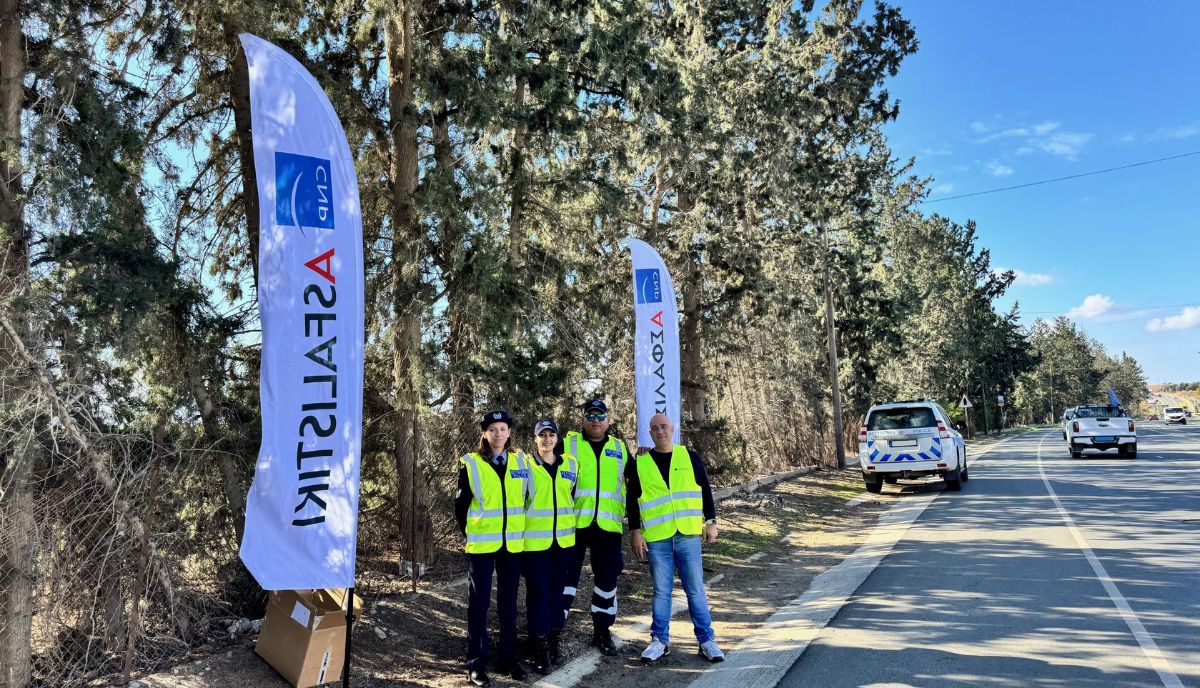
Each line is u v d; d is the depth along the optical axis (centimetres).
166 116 817
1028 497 1570
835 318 2855
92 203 617
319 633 521
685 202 1684
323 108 520
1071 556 947
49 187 600
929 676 544
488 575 576
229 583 683
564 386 1031
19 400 532
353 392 510
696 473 642
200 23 792
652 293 976
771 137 1638
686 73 1429
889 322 3116
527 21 1012
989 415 6106
